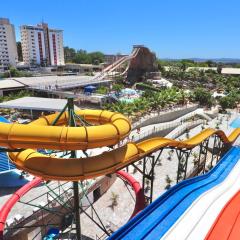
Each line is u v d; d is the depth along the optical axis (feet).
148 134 224.12
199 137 153.79
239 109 349.61
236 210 96.37
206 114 315.37
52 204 113.19
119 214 128.57
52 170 76.59
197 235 80.69
